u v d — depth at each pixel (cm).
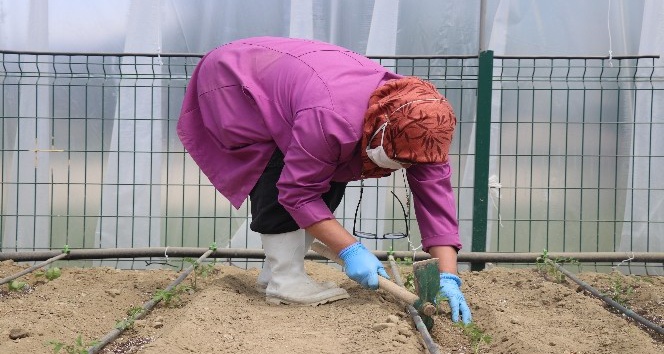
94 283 438
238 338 294
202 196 559
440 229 335
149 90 548
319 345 283
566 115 518
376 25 541
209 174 362
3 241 550
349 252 316
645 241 551
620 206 555
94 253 496
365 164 310
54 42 548
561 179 551
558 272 467
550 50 550
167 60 550
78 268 489
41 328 319
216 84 344
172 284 410
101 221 556
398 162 289
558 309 378
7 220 550
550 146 518
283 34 552
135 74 500
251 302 359
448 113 286
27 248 508
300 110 306
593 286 454
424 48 552
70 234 555
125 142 551
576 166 551
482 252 499
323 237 318
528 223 557
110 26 549
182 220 513
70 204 553
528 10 549
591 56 497
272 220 342
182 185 509
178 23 552
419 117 279
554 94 551
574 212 555
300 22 539
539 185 552
